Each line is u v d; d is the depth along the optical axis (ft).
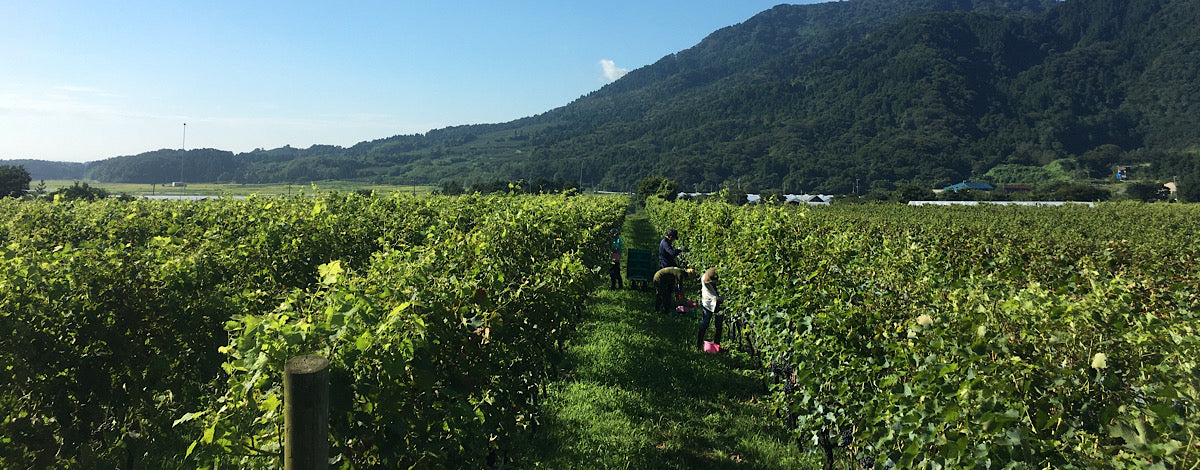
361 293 11.73
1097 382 8.87
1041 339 9.96
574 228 35.76
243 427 9.19
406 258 15.97
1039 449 9.06
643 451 20.49
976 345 10.00
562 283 18.83
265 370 8.75
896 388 12.15
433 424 11.26
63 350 13.85
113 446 15.65
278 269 22.85
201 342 16.87
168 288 16.31
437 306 11.97
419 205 46.01
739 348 32.32
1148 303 14.37
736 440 21.80
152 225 36.83
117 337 14.90
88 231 35.22
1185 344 9.18
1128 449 8.07
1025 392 9.21
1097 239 40.93
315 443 6.64
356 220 32.45
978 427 9.44
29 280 13.84
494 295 15.58
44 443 13.58
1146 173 472.03
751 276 24.57
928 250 26.63
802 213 33.42
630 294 48.49
